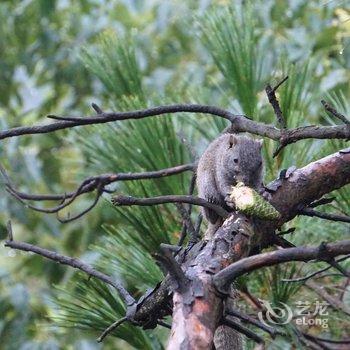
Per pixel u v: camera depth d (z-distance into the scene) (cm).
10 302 1311
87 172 1118
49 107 1655
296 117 875
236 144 981
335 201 859
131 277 809
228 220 673
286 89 881
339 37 1181
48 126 788
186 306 575
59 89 1670
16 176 1408
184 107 773
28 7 1684
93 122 778
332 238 852
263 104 927
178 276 579
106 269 819
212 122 936
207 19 932
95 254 1170
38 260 1412
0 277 1387
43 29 1658
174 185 859
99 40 1009
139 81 947
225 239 650
